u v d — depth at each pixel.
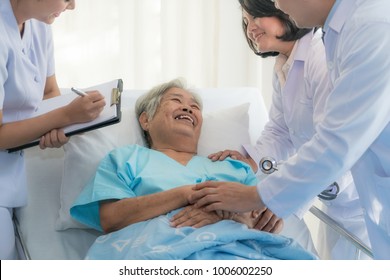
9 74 1.63
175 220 1.58
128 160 1.76
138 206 1.63
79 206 1.72
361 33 1.28
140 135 2.04
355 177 1.48
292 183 1.38
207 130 2.07
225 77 2.98
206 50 2.98
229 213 1.61
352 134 1.28
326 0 1.38
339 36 1.37
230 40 2.95
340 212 1.91
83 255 1.80
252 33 1.78
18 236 1.86
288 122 1.86
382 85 1.25
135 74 2.96
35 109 1.79
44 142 1.69
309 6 1.39
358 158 1.35
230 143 2.05
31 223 1.85
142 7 2.90
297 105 1.79
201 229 1.52
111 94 1.78
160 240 1.50
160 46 2.95
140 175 1.74
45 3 1.57
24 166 1.82
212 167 1.84
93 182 1.73
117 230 1.68
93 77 2.95
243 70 2.99
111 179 1.73
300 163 1.36
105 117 1.68
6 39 1.59
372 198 1.44
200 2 2.95
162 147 1.93
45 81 1.89
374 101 1.26
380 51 1.25
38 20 1.69
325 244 2.03
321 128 1.34
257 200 1.45
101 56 2.94
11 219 1.79
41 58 1.82
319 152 1.33
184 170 1.79
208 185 1.56
